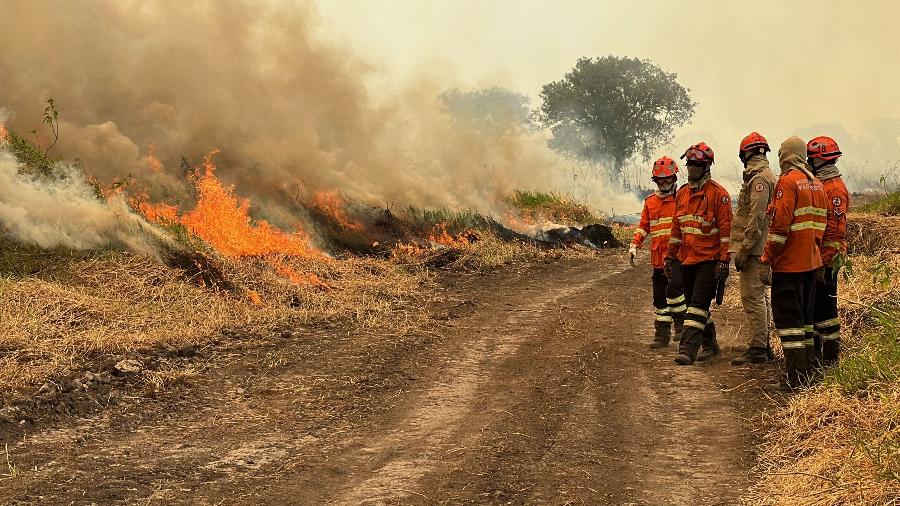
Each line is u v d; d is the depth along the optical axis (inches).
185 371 318.3
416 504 199.3
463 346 381.7
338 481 215.9
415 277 557.6
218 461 230.4
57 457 229.9
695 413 274.8
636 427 261.3
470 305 483.8
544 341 392.8
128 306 386.3
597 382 315.9
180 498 202.2
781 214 285.3
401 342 381.4
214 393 298.2
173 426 262.8
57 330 340.5
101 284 407.5
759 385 300.5
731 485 211.0
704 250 344.8
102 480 212.4
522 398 296.0
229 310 408.5
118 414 270.7
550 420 269.0
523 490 207.8
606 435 253.4
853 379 253.6
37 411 264.2
